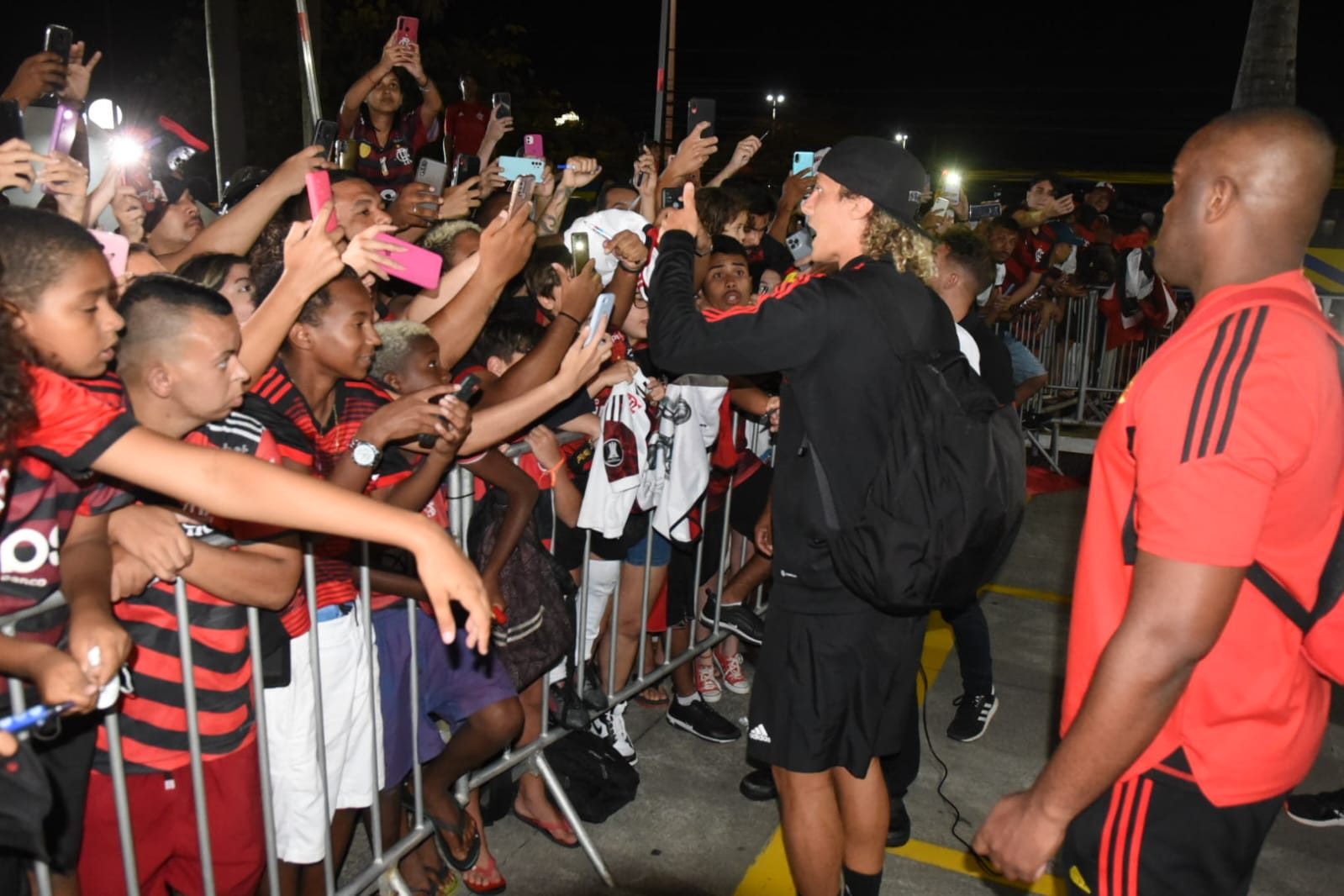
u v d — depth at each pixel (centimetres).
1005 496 258
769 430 420
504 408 291
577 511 355
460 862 312
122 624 226
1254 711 183
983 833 192
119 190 321
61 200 276
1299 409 169
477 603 164
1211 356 173
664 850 357
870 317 259
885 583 254
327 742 271
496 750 309
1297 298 178
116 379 198
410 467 286
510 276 330
